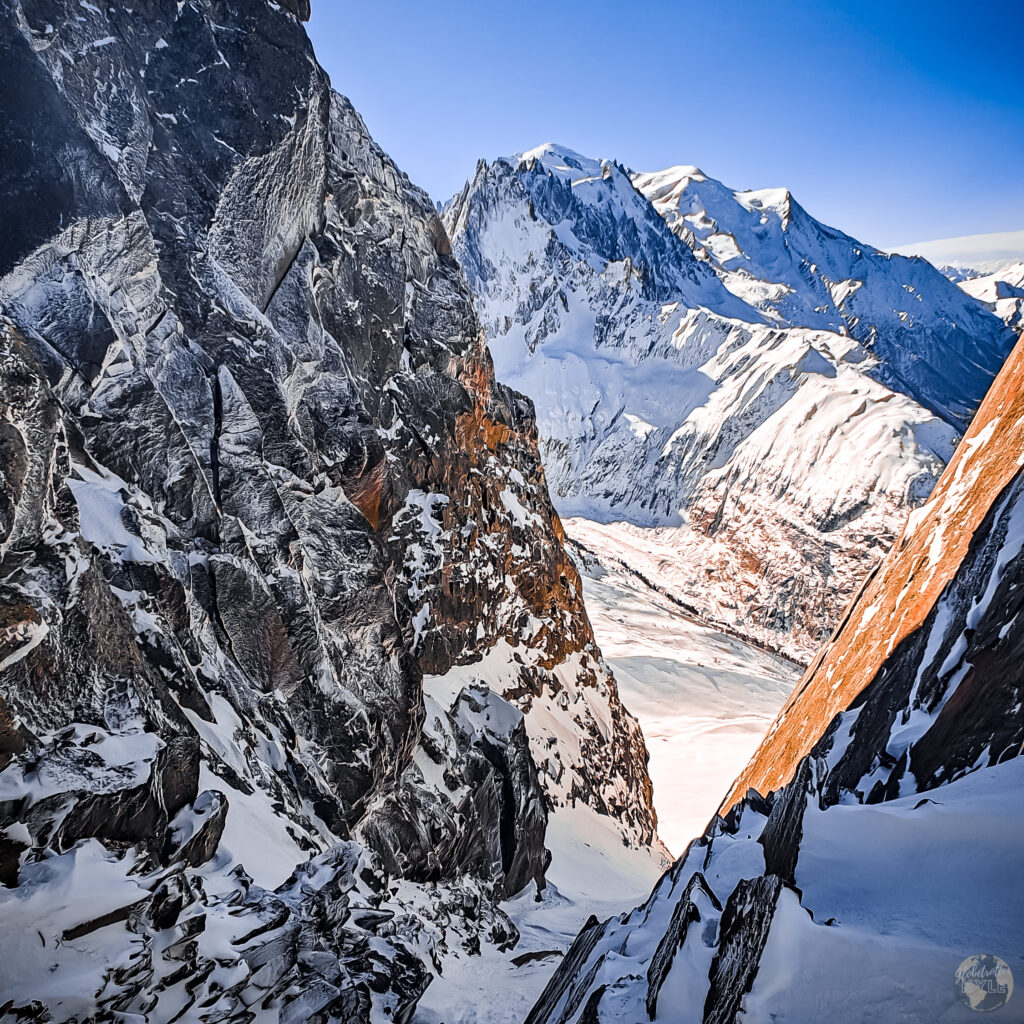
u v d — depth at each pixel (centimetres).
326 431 2669
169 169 2125
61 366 1627
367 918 1720
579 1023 1080
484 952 2416
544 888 3353
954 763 1178
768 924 827
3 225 1580
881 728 1582
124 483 1736
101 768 1220
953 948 694
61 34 1769
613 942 1393
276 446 2327
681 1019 895
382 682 2456
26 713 1190
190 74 2202
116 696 1347
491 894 2955
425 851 2505
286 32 2483
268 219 2473
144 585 1634
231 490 2075
